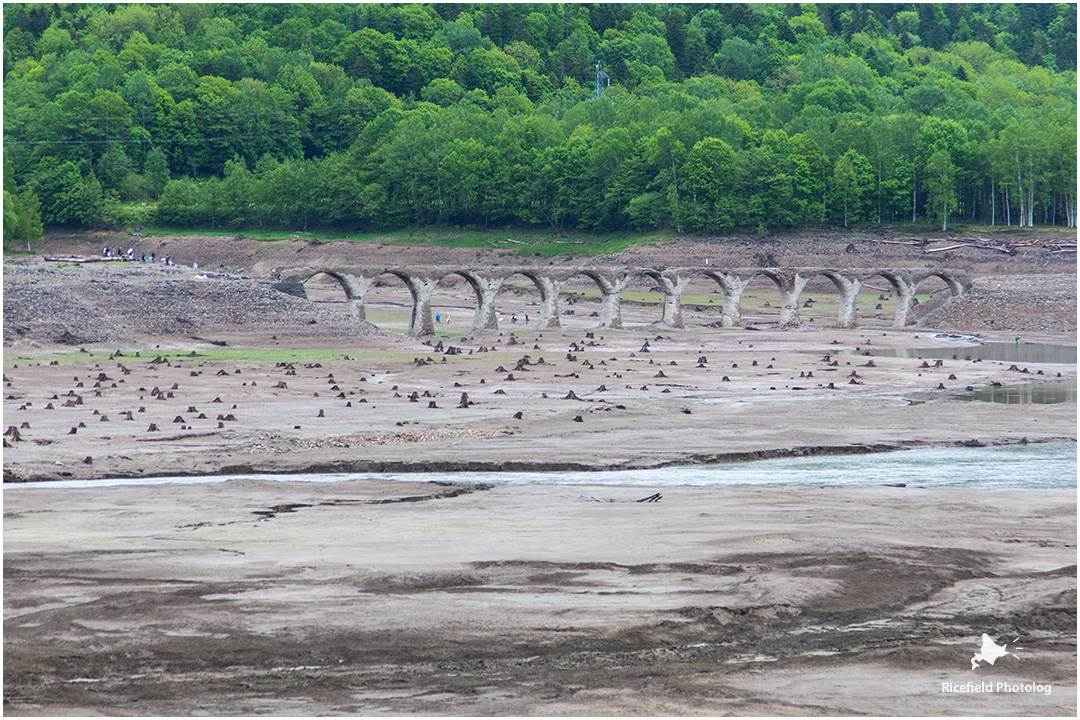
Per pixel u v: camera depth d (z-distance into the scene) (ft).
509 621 188.96
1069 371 655.35
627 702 156.46
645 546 238.68
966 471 356.59
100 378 548.31
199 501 300.20
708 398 529.86
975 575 218.79
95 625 187.21
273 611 194.18
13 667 169.58
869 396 540.11
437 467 362.74
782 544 238.48
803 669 169.89
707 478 344.90
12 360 611.47
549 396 526.57
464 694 159.63
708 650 177.68
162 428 423.64
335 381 575.38
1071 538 249.55
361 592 205.16
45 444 386.52
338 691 161.07
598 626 186.29
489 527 262.26
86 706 155.74
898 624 190.90
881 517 272.31
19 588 207.92
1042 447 407.85
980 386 583.99
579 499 301.84
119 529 263.49
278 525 267.39
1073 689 162.09
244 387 540.52
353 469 360.69
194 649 176.86
